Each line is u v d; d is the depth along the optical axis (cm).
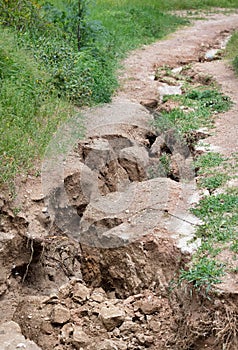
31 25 1112
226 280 519
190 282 532
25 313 563
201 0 2414
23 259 614
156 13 1980
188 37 1767
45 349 518
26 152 715
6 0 1087
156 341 529
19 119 774
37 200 655
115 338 530
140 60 1422
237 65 1305
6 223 620
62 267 639
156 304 559
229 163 767
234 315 494
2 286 585
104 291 611
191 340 511
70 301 573
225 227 598
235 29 1938
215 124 953
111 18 1719
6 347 483
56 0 1417
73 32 1192
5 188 646
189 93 1130
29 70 923
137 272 594
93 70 1075
